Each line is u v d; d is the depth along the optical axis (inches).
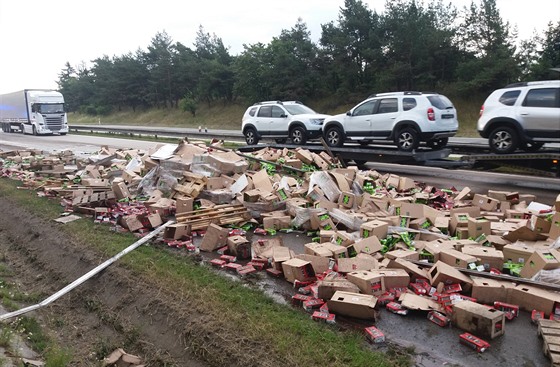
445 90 1476.4
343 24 1654.8
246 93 1953.7
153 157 450.3
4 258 335.9
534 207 330.0
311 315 196.9
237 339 186.1
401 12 1544.0
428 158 511.5
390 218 295.3
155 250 287.3
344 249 247.4
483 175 517.3
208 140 979.3
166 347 201.8
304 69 1815.9
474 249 236.5
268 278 238.2
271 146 661.9
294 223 322.0
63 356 199.0
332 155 538.3
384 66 1572.3
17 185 516.7
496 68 1347.2
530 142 481.7
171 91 2454.5
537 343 171.0
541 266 208.1
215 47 2432.3
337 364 162.4
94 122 2645.2
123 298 241.6
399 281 209.8
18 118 1418.6
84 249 302.8
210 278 240.4
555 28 1449.3
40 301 264.7
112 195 397.4
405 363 161.3
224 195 368.8
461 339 172.4
